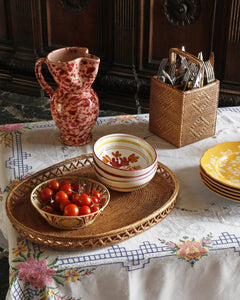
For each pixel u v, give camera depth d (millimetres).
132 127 1837
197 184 1481
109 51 3402
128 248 1193
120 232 1195
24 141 1722
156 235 1246
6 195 1429
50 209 1252
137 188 1382
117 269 1171
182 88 1657
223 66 3117
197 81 1597
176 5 3061
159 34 3219
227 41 3008
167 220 1308
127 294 1205
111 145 1522
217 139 1757
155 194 1417
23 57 3652
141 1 3111
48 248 1195
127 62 3367
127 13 3180
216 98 1693
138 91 3426
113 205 1359
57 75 1531
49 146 1693
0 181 1525
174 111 1635
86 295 1192
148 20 3186
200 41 3123
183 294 1259
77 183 1351
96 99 1660
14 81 3775
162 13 3133
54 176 1486
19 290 1130
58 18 3461
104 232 1190
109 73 3439
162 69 1648
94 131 1802
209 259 1206
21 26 3557
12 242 1223
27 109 3570
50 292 1133
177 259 1190
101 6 3258
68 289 1165
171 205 1334
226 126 1856
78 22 3406
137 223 1215
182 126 1642
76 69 1522
